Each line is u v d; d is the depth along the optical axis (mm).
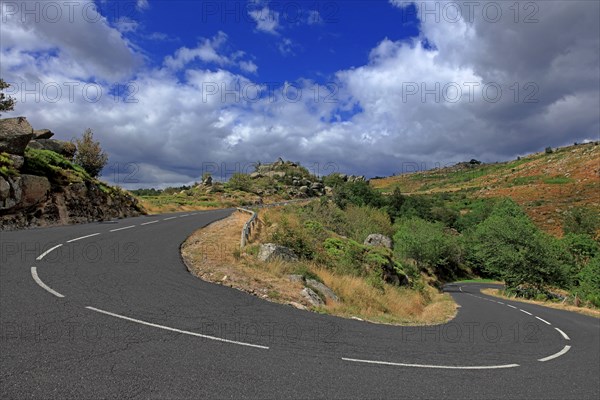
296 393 4918
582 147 153000
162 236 18031
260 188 73500
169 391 4605
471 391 5777
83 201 23203
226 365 5598
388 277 24469
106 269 10953
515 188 122688
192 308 8430
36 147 28078
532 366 7730
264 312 9094
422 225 60594
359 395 5102
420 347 8234
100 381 4715
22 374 4730
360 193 78125
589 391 6406
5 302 7453
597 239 64312
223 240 18031
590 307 28766
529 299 35312
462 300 29188
